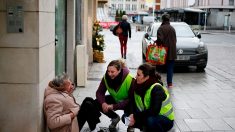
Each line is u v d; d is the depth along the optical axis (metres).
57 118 4.69
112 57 16.45
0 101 4.60
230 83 10.80
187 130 6.29
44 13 4.77
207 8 62.75
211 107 7.91
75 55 9.36
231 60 16.61
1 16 4.46
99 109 5.79
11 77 4.55
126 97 5.67
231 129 6.40
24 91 4.57
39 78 4.56
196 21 49.78
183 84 10.52
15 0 4.44
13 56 4.52
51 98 4.74
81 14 10.64
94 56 14.47
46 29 4.92
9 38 4.49
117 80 5.55
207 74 12.48
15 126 4.64
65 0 8.66
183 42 13.06
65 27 8.74
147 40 14.64
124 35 15.85
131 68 13.27
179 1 82.94
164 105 5.03
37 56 4.52
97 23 15.06
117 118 5.93
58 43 7.50
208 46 24.42
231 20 61.12
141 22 77.56
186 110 7.61
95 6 18.50
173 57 9.66
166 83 10.73
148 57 9.67
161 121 5.01
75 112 4.88
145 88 4.98
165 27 9.61
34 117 4.62
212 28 57.22
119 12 73.56
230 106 8.03
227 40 31.52
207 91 9.59
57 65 7.37
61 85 4.84
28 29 4.47
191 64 12.80
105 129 6.02
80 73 9.31
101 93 5.80
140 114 5.04
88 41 13.73
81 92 8.79
